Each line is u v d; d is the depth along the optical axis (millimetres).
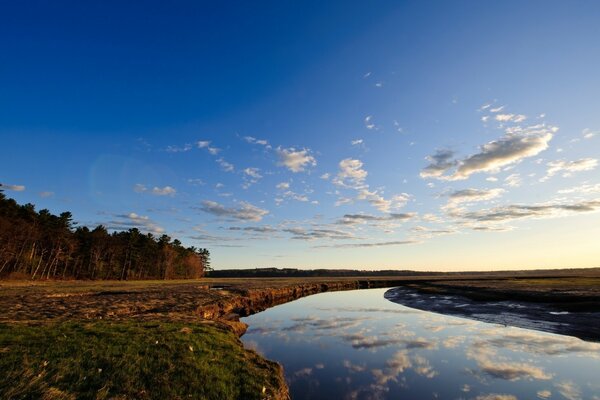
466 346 22906
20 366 11125
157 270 140000
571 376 16297
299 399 13672
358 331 29469
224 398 10742
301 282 123750
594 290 50188
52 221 91438
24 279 80812
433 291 72062
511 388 14828
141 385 10797
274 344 24219
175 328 19031
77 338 14969
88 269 108062
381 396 14016
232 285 84688
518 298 46906
